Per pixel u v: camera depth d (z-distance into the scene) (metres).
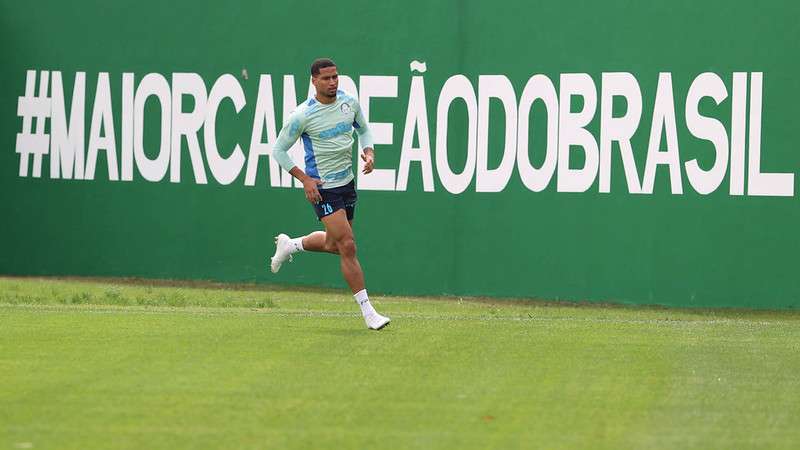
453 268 56.44
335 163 38.75
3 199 62.72
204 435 24.53
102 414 26.42
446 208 56.47
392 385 29.89
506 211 55.69
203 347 35.50
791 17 51.97
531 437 24.61
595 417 26.59
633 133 54.00
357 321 42.25
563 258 55.06
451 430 25.16
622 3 53.91
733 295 53.09
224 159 59.47
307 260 58.56
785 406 28.03
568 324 43.28
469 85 56.00
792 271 52.41
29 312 44.22
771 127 52.41
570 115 54.75
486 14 55.66
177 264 60.34
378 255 57.31
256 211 59.09
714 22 52.81
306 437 24.42
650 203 53.91
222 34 59.22
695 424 26.02
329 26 57.72
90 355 34.00
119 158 61.03
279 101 58.53
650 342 38.31
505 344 37.06
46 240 62.34
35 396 28.25
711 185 53.16
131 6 60.56
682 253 53.59
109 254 61.38
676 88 53.41
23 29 62.25
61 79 61.78
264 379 30.48
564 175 54.91
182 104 60.03
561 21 54.75
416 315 46.81
